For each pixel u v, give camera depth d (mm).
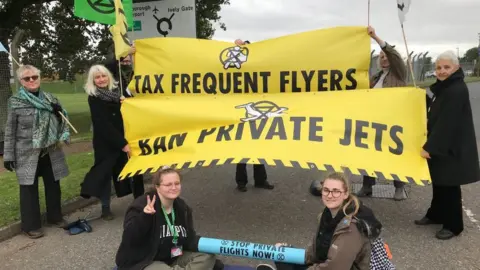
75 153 9734
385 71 5340
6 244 4637
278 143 4145
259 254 3430
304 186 6613
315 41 4551
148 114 4727
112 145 5055
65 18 17797
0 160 9672
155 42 4945
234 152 4176
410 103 4266
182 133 4594
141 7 8094
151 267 3307
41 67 19891
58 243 4625
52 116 4871
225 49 4797
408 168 4016
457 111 4074
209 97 4758
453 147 4184
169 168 3373
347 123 4184
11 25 13305
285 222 5086
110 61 5652
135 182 5258
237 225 5023
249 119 4406
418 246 4277
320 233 3068
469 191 6074
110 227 5055
